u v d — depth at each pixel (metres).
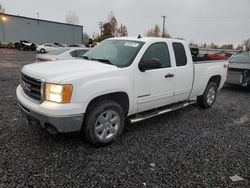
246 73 8.79
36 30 46.12
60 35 50.88
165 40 4.77
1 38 40.69
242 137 4.52
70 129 3.36
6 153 3.44
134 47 4.35
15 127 4.40
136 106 4.21
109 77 3.68
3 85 8.20
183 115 5.78
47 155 3.45
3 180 2.82
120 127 4.01
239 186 2.94
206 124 5.18
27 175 2.94
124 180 2.96
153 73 4.34
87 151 3.64
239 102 7.45
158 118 5.45
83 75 3.41
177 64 4.93
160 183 2.93
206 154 3.75
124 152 3.68
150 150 3.79
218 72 6.28
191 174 3.16
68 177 2.95
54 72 3.46
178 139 4.29
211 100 6.47
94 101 3.66
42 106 3.27
